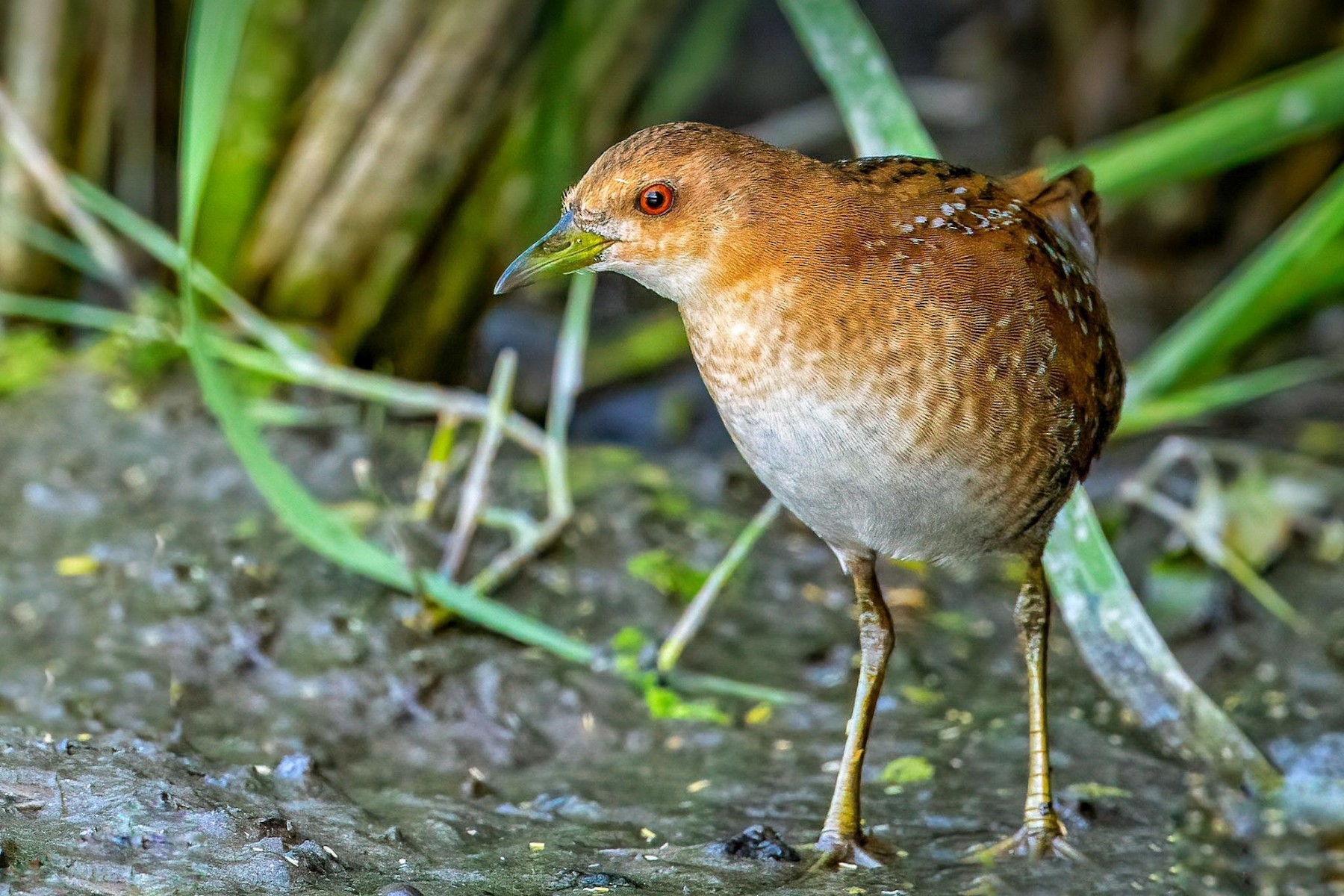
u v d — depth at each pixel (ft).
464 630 27.71
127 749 22.52
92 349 34.30
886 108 27.73
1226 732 24.48
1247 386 32.55
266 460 26.22
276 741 24.41
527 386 37.06
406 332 34.76
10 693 24.85
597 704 26.22
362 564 26.73
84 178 35.01
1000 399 20.56
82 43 34.17
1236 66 40.73
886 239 20.58
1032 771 22.75
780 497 21.99
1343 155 40.40
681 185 21.04
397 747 24.98
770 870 21.42
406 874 20.47
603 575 29.68
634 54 35.55
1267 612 29.89
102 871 19.24
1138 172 31.81
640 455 34.01
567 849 21.79
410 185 33.19
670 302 39.81
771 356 20.80
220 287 32.07
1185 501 33.19
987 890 21.22
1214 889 22.06
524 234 34.24
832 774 24.73
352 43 32.83
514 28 32.53
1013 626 29.60
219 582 27.91
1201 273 41.93
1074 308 21.66
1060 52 43.34
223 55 25.68
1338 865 23.12
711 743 25.52
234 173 33.14
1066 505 25.30
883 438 20.58
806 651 28.27
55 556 28.50
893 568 30.78
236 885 19.33
